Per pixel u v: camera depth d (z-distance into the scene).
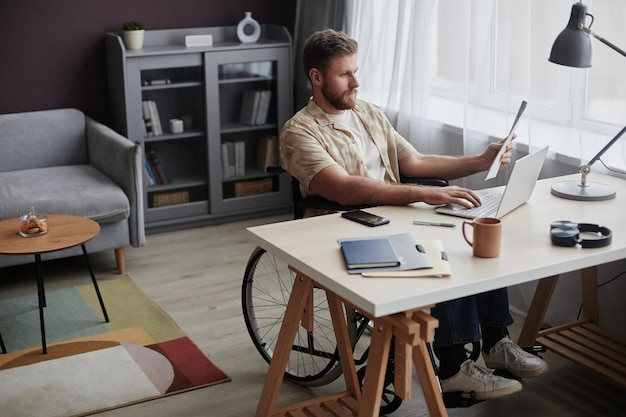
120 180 4.00
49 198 3.78
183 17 4.83
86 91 4.68
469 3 3.49
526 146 3.24
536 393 2.82
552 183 2.88
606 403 2.75
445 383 2.56
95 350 3.15
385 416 2.69
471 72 3.41
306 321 2.51
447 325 2.49
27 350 3.15
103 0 4.61
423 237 2.36
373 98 4.26
